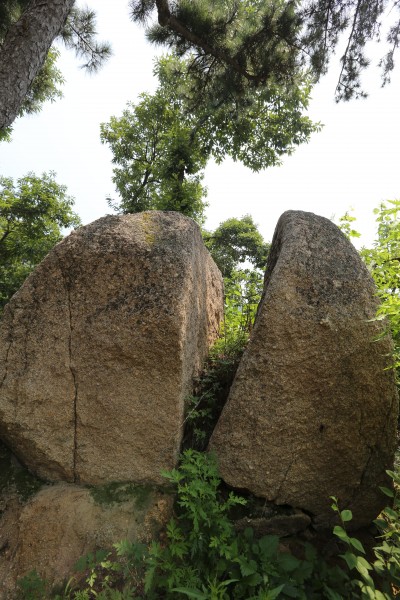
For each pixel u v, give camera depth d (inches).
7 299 431.5
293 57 303.9
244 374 95.3
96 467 99.0
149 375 97.9
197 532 81.0
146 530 89.4
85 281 101.6
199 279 124.0
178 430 98.4
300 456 94.3
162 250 103.7
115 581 82.5
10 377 99.7
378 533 101.6
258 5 309.6
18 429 99.0
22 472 103.3
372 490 97.5
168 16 266.8
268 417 93.7
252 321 147.3
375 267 122.5
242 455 95.0
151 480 97.4
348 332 93.6
